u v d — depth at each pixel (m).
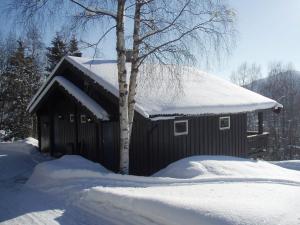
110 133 14.05
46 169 11.25
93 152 15.05
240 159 13.14
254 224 5.30
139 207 6.60
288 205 6.25
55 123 18.22
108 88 13.01
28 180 11.52
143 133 12.83
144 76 11.45
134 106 11.44
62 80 15.55
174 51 10.16
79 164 11.54
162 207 6.22
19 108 30.34
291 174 11.88
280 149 44.53
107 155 14.25
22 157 17.64
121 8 10.43
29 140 22.94
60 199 8.75
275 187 8.48
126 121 10.78
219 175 10.33
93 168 11.15
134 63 10.90
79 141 15.98
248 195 7.35
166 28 10.16
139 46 10.52
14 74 30.33
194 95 14.70
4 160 16.73
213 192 7.83
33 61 31.98
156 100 12.79
